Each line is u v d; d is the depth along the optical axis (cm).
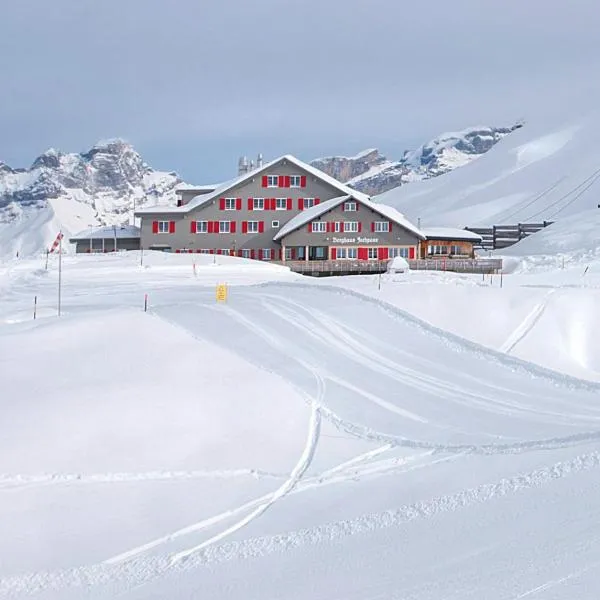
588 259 6650
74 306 3747
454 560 1098
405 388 2336
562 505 1302
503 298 3375
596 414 2148
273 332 2880
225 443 1748
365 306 3272
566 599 904
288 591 1048
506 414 2131
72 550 1269
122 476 1562
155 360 2202
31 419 1764
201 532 1341
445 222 14762
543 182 16562
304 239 7362
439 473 1611
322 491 1531
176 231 7812
